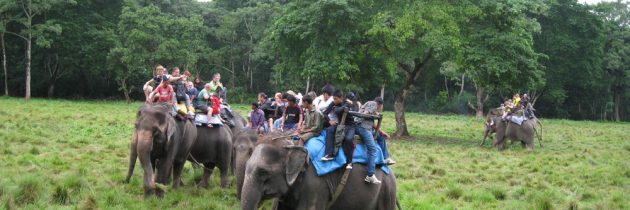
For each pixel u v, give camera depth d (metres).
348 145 7.06
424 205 10.79
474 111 62.47
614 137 32.34
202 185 11.85
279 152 6.58
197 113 11.86
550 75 58.66
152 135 9.77
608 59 62.62
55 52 52.03
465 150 21.97
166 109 10.17
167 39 45.78
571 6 58.16
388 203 7.68
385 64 27.78
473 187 13.37
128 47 45.44
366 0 25.67
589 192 12.69
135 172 12.77
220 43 59.16
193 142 11.41
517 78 26.39
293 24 25.86
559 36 57.66
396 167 16.05
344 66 24.64
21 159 13.37
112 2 55.38
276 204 7.02
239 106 48.59
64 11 51.12
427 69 33.00
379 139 7.79
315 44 25.36
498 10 24.48
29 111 29.31
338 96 7.23
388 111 60.88
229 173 13.19
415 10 24.50
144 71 46.84
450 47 24.42
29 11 45.72
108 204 9.65
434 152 20.70
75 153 15.30
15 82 54.22
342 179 6.98
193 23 46.72
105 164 13.75
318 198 6.80
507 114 23.11
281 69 29.02
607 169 16.69
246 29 57.00
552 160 18.98
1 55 53.34
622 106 74.06
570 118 68.81
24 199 9.34
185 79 11.93
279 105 13.52
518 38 24.97
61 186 9.96
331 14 24.19
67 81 56.59
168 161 10.38
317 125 7.11
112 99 57.38
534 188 13.37
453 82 67.00
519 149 22.94
